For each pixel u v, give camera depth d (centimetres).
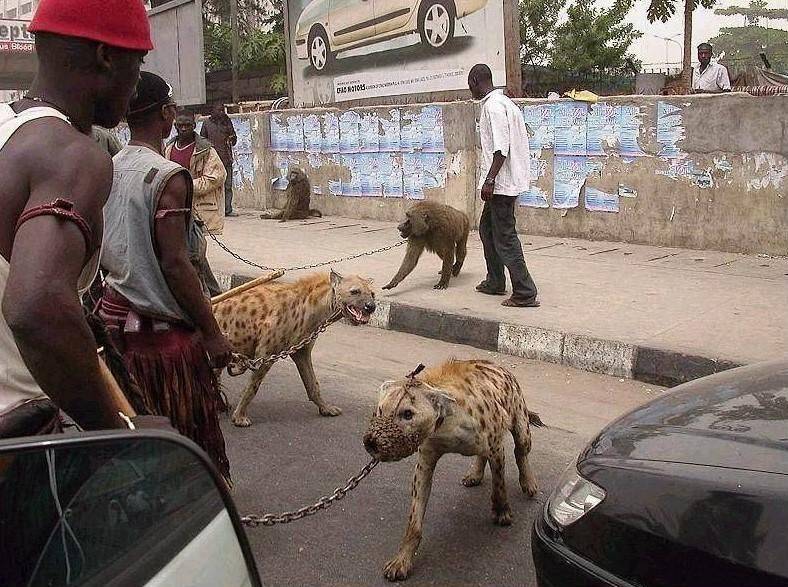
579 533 257
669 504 237
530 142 1078
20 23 2591
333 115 1345
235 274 944
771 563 210
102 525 149
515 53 1170
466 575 369
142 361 343
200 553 161
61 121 189
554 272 877
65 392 174
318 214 1380
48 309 166
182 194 337
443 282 834
